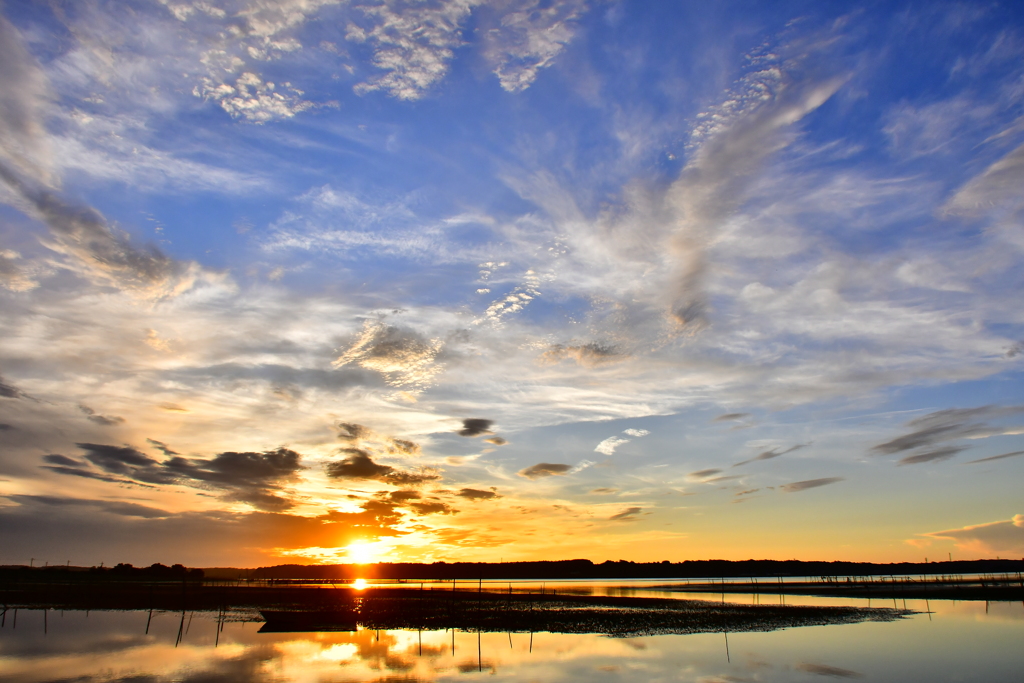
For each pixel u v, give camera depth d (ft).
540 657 117.70
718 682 93.71
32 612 230.27
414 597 333.42
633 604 257.96
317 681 96.73
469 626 174.29
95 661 117.50
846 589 365.81
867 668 103.71
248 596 338.95
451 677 99.19
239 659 118.73
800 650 123.44
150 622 193.36
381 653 124.88
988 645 128.67
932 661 109.81
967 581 456.04
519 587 556.92
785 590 373.61
